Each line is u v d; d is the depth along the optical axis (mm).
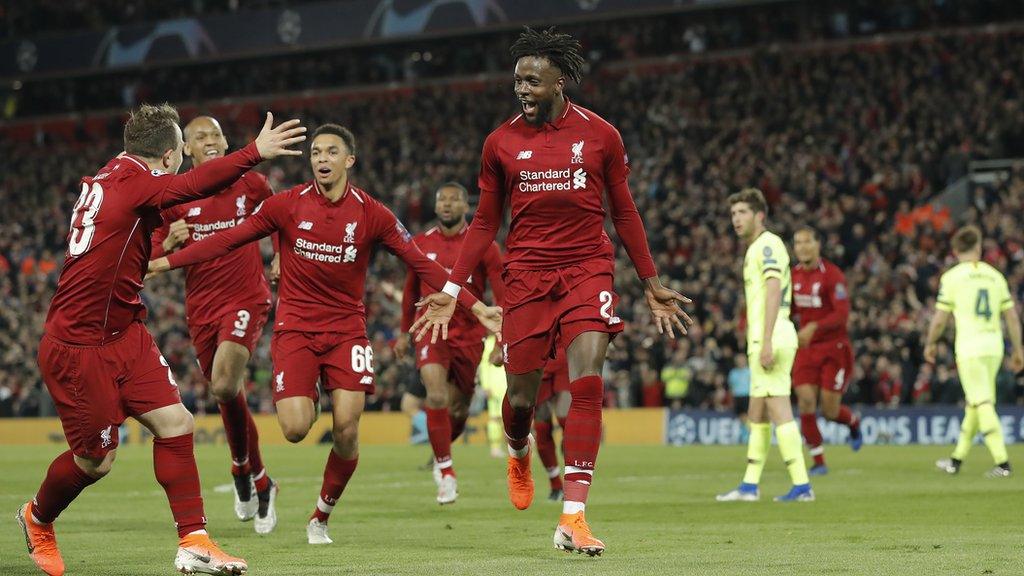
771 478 18281
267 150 7805
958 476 18141
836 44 50000
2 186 57375
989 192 39344
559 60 8836
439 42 57844
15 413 38469
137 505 14320
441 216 15000
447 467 14125
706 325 33406
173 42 58781
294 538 10641
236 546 9961
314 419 10172
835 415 19594
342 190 9883
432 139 52281
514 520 12180
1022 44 45344
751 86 48250
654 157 46250
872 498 14227
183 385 37219
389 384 34906
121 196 7816
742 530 10859
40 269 45438
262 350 38250
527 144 8953
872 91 45562
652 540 10047
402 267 40719
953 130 41906
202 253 9641
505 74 55656
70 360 7793
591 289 8852
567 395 14570
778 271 13734
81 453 7973
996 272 18250
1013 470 19266
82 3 61656
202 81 60906
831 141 43688
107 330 7852
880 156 42062
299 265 9914
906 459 22672
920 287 32688
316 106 57656
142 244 7969
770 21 51219
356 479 19078
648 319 35062
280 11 57156
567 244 8945
